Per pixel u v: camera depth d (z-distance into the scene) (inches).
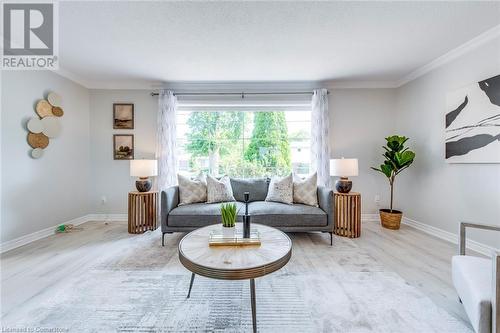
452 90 102.5
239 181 126.9
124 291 65.0
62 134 121.9
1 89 92.5
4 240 93.7
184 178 117.4
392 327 51.2
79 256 88.8
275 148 148.7
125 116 141.9
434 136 113.4
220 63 113.3
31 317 54.1
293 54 103.7
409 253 91.9
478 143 90.5
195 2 69.7
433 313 55.8
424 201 120.1
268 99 142.2
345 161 115.0
